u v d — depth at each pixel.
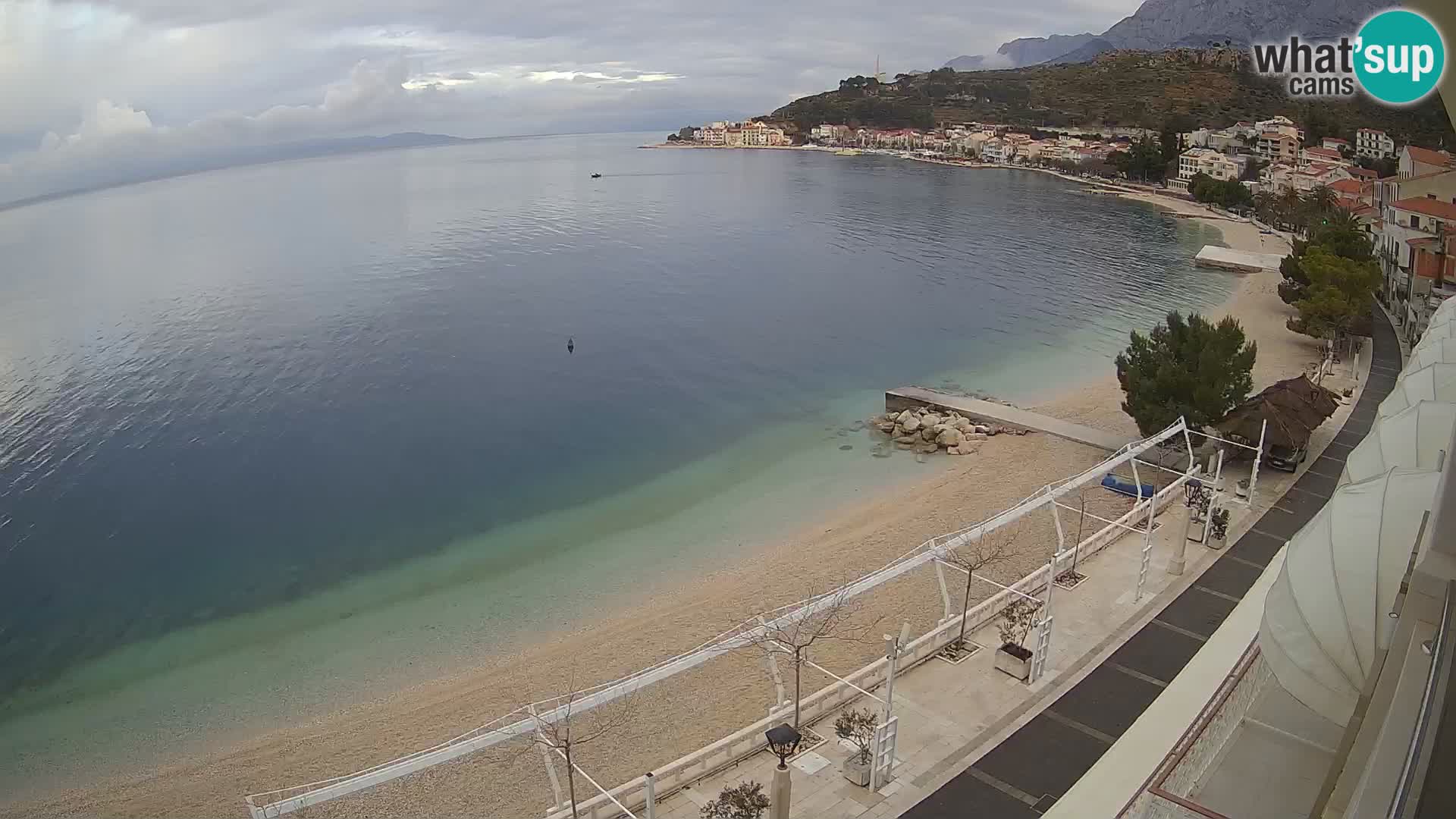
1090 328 87.69
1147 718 25.66
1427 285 72.94
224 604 41.00
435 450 59.47
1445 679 10.07
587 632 36.88
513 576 42.72
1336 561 15.76
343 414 66.38
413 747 29.59
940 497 48.31
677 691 31.66
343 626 38.75
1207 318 85.88
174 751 30.88
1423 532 13.68
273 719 32.34
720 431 62.38
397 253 140.00
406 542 46.72
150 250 149.38
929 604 36.44
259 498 52.41
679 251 139.50
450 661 35.56
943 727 26.22
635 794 23.73
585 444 60.44
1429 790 8.60
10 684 35.53
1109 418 59.59
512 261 131.12
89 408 67.75
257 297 107.06
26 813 28.06
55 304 105.25
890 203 196.12
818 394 70.19
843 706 27.42
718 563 42.84
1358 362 65.81
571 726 28.98
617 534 46.94
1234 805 18.33
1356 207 122.81
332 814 26.61
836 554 42.09
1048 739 25.50
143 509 51.09
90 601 41.62
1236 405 47.44
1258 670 22.19
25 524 49.41
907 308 99.75
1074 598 33.50
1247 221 156.50
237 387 72.56
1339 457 46.97
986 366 76.38
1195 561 36.19
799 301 104.12
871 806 23.14
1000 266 122.69
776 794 20.83
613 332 90.44
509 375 75.94
